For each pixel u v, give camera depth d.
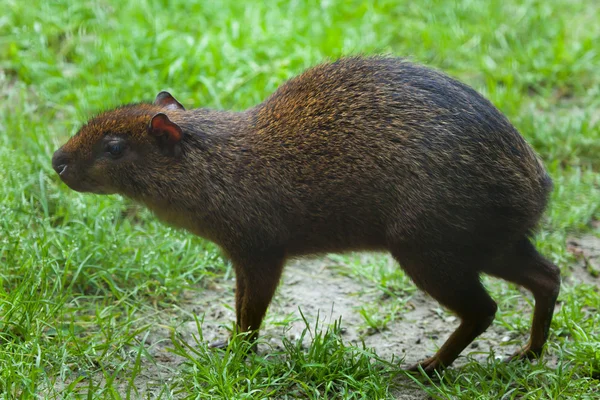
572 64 12.70
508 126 7.22
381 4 13.65
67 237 8.88
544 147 11.11
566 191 10.30
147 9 12.65
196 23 12.75
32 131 10.23
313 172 7.27
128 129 7.52
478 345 8.09
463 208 6.93
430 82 7.26
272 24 12.72
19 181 9.48
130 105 7.92
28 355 6.99
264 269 7.50
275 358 7.57
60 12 12.39
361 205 7.23
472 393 7.04
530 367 7.42
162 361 7.59
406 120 7.09
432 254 7.05
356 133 7.19
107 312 8.11
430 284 7.16
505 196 7.02
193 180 7.44
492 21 13.34
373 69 7.44
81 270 8.48
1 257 8.50
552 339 8.02
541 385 7.23
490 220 7.02
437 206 6.93
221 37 12.22
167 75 11.65
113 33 12.24
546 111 12.02
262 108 7.68
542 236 9.59
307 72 7.72
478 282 7.24
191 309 8.49
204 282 8.96
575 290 8.67
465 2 13.70
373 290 9.00
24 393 6.57
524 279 7.50
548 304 7.52
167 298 8.59
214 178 7.41
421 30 13.09
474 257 7.10
